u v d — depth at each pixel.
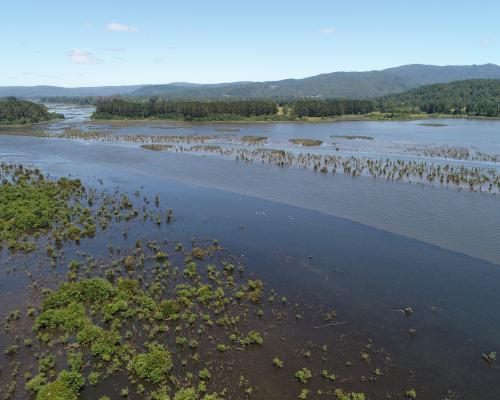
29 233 55.97
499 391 28.80
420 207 65.44
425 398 28.16
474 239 52.84
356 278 43.78
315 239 53.84
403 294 40.69
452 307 38.50
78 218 61.91
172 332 35.06
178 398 27.17
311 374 30.16
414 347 33.16
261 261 47.84
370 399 28.06
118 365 31.02
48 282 42.88
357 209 65.06
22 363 31.25
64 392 27.34
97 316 37.31
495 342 33.75
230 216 62.91
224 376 29.91
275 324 36.03
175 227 58.50
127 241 53.59
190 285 42.50
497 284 42.34
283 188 77.88
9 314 36.88
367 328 35.50
